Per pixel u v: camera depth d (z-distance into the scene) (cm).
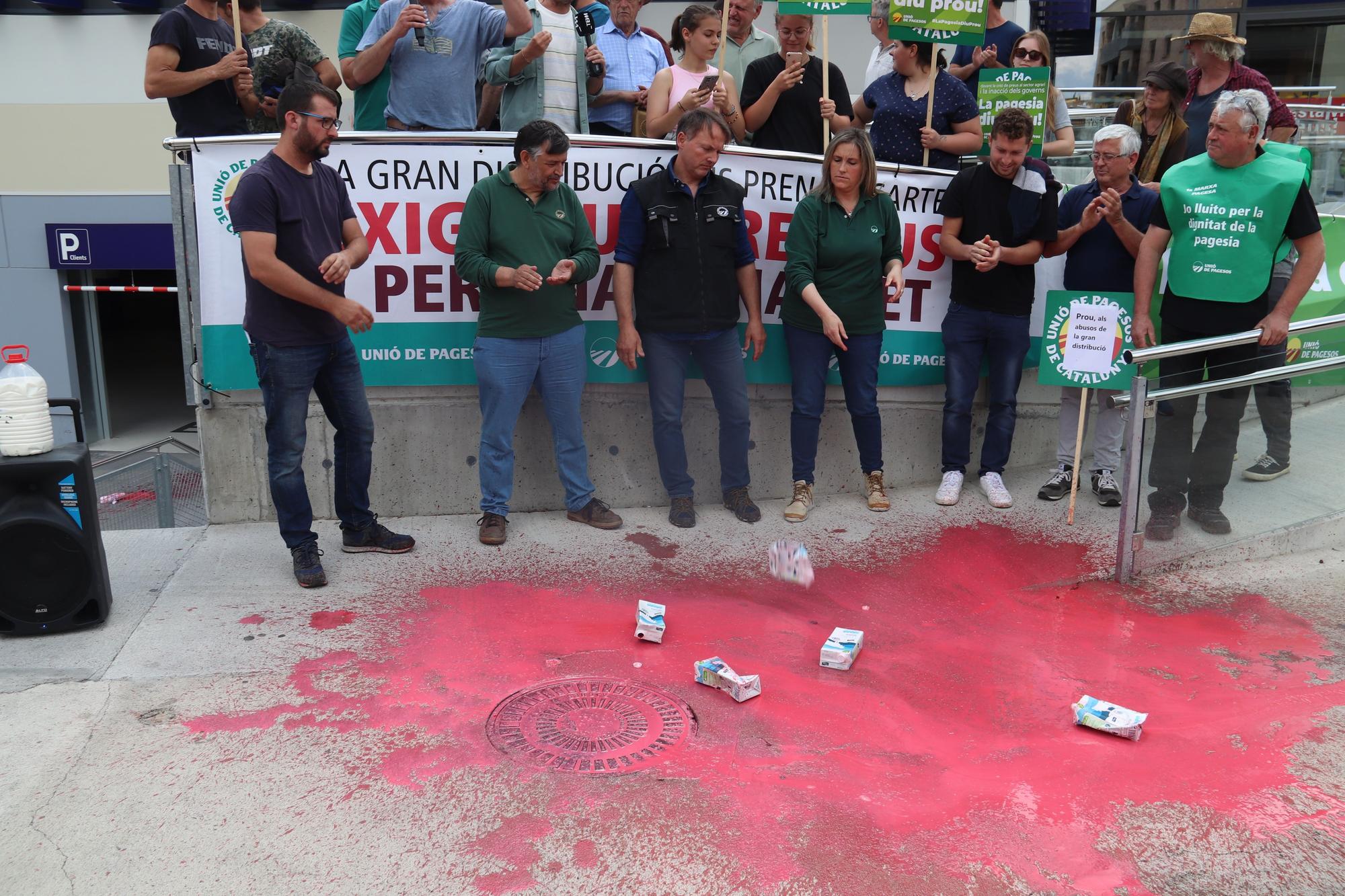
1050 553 534
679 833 301
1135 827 309
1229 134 498
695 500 606
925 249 614
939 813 315
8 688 374
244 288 527
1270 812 316
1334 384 526
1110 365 562
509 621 443
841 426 618
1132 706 384
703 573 504
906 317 619
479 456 538
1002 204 568
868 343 576
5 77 1107
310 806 310
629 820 307
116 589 465
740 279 560
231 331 530
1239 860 295
